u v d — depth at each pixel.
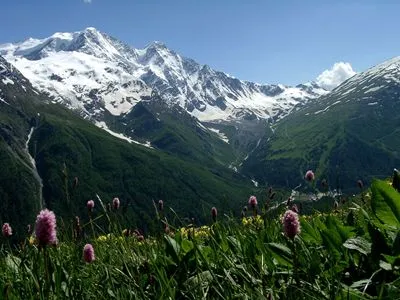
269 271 0.55
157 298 0.49
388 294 0.43
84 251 0.56
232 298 0.46
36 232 0.41
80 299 0.49
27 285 0.51
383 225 0.55
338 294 0.44
